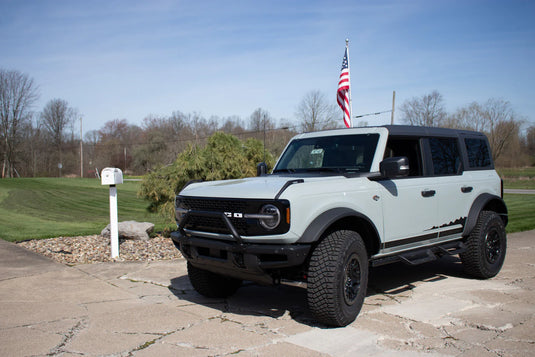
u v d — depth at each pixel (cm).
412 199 523
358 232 481
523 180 4350
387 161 460
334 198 442
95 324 438
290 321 452
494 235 628
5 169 6912
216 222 447
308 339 399
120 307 496
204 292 531
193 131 7138
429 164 563
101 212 1989
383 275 654
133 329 424
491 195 638
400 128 541
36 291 558
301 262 410
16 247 833
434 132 586
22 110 6788
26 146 7469
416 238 531
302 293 571
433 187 553
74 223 1478
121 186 4128
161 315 468
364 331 418
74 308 490
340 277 418
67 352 369
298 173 537
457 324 436
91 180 5212
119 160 8831
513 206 1911
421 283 605
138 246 883
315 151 559
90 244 894
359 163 511
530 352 368
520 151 4981
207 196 461
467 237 614
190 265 526
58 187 3869
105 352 369
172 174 965
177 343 389
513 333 411
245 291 581
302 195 417
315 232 412
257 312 483
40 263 709
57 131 7988
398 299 526
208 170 959
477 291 560
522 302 511
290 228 405
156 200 984
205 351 371
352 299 439
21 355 362
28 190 3431
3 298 526
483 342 390
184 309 492
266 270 425
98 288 576
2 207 2169
